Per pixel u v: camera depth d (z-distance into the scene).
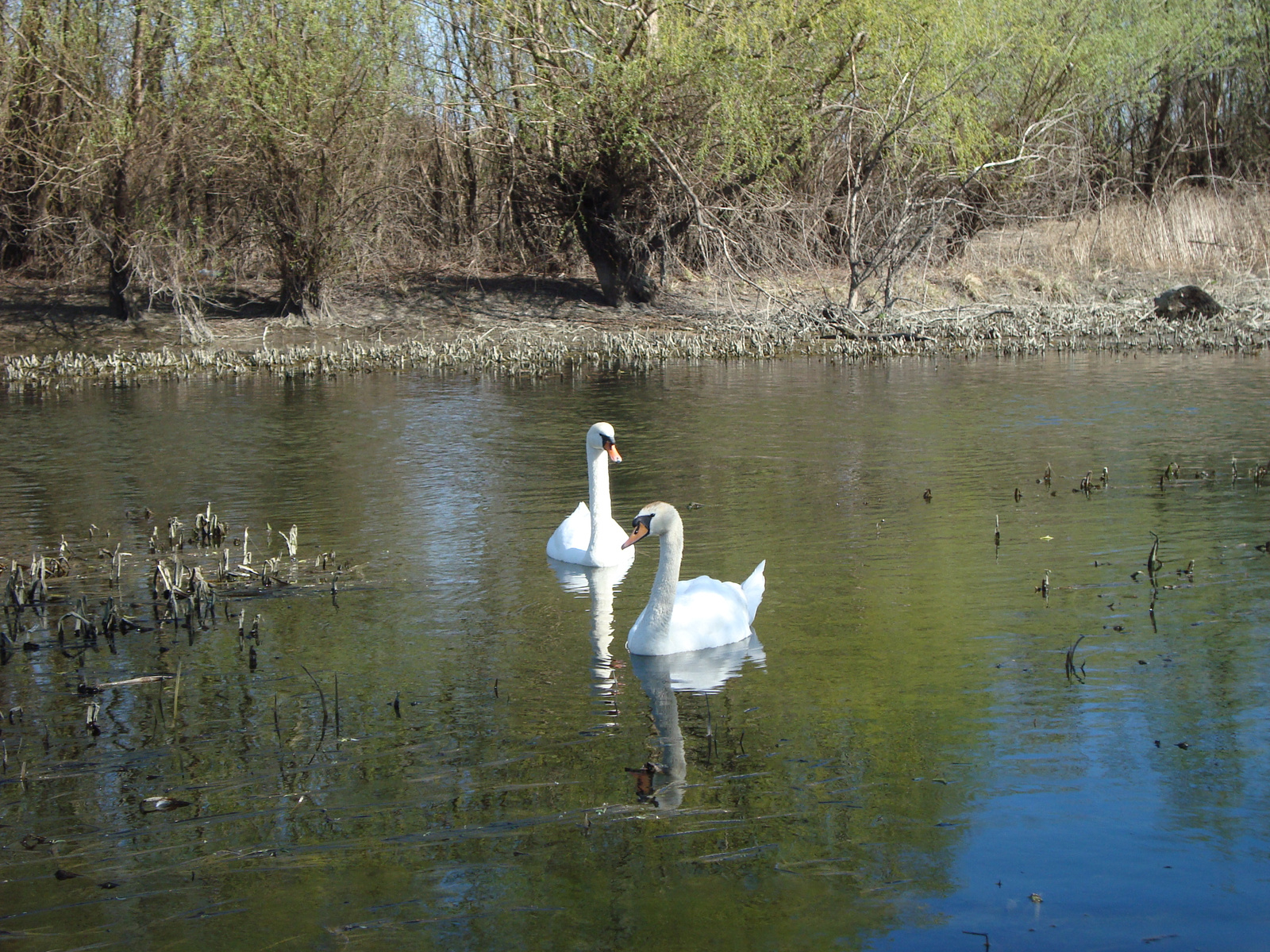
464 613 7.59
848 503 10.28
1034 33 25.77
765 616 7.41
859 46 22.31
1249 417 14.08
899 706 5.93
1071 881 4.38
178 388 17.62
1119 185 32.28
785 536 9.27
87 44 20.67
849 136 22.61
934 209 23.80
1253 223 28.47
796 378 18.06
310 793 5.14
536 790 5.13
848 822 4.82
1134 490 10.55
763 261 24.59
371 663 6.68
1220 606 7.35
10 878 4.54
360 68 22.20
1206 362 19.11
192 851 4.70
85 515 10.21
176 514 10.21
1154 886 4.35
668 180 23.11
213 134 21.50
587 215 24.30
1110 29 28.64
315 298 23.52
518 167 24.09
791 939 4.08
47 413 15.31
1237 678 6.20
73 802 5.11
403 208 26.16
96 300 23.31
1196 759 5.30
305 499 10.72
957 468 11.61
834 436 13.33
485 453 12.71
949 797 5.00
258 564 8.70
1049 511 9.88
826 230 26.02
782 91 22.44
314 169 22.22
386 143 23.81
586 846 4.69
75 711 6.08
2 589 8.13
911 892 4.34
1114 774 5.17
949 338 22.84
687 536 9.31
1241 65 32.56
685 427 14.06
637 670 6.53
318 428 14.24
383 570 8.55
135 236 21.27
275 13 21.48
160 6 20.61
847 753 5.42
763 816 4.88
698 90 22.25
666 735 5.65
